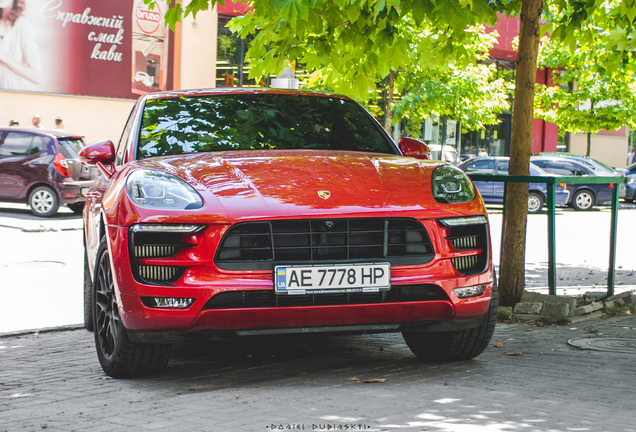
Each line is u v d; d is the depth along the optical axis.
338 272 4.24
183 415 3.72
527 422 3.47
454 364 4.93
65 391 4.41
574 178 6.62
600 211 23.88
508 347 5.46
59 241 13.68
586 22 7.84
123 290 4.31
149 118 5.48
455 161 31.84
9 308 7.89
